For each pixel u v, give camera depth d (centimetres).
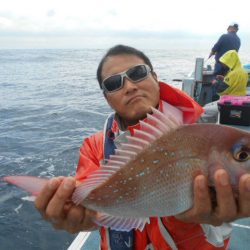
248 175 49
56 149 385
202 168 53
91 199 59
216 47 399
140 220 58
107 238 75
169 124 55
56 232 212
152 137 55
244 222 126
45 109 657
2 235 208
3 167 326
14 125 524
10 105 717
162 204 55
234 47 398
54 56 3912
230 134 53
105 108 653
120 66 74
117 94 74
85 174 77
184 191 54
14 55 4344
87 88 1027
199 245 69
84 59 3122
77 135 454
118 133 77
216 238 69
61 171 315
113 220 59
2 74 1577
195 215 53
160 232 69
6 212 234
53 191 57
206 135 53
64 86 1089
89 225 62
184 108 73
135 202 57
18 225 219
